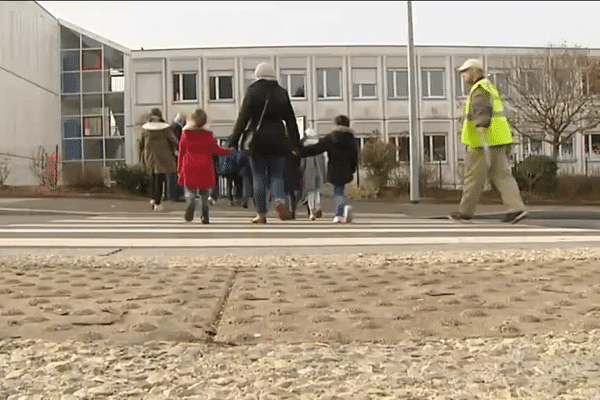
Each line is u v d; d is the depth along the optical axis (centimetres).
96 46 4081
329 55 4131
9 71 3441
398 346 289
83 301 372
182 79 4103
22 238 830
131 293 395
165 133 1620
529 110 3216
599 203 2445
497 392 238
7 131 3391
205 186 1148
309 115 4122
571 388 242
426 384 245
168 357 274
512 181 1056
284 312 345
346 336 302
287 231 960
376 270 488
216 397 233
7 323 323
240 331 310
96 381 248
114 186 2733
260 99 1002
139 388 242
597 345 291
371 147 2908
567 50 3225
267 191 1130
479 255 587
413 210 1953
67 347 286
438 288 410
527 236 868
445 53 4144
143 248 708
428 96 4153
